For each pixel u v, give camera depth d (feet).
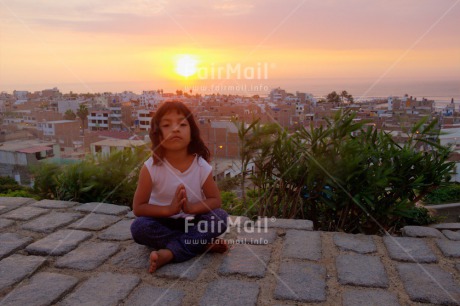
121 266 6.88
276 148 10.82
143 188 7.06
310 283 6.26
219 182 11.62
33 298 5.73
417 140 10.27
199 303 5.64
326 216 10.80
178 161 7.10
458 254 7.33
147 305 5.60
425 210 12.78
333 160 9.70
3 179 21.85
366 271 6.68
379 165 9.88
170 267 6.80
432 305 5.62
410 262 7.07
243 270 6.68
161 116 6.82
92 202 11.80
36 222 9.20
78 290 6.03
